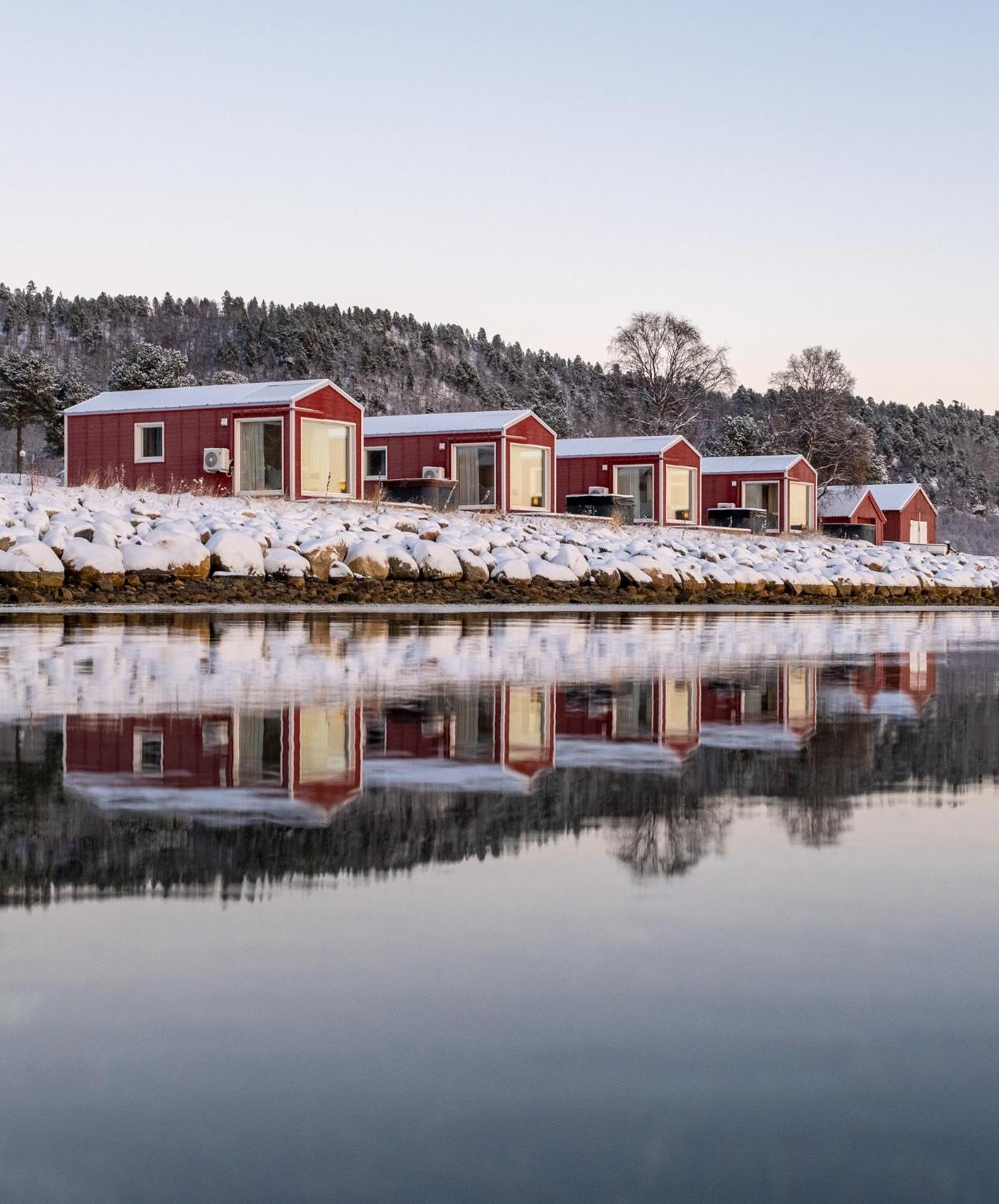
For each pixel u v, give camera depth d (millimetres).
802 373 65125
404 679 7355
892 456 129500
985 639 12828
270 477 29656
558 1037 1794
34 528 17750
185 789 3779
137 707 5852
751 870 2830
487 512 32656
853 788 3975
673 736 5102
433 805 3553
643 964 2123
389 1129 1512
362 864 2840
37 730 5074
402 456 34875
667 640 11570
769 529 43531
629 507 37375
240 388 31172
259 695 6410
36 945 2219
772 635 13000
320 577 18438
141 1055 1731
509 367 149875
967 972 2098
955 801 3754
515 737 5008
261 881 2672
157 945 2217
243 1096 1602
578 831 3229
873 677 8102
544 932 2309
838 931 2344
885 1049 1760
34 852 2920
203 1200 1352
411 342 150125
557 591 20734
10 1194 1362
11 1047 1759
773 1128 1521
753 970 2094
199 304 149625
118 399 31953
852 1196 1360
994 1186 1385
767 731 5324
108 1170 1416
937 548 55562
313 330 138875
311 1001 1938
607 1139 1489
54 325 137500
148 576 16594
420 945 2225
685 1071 1684
